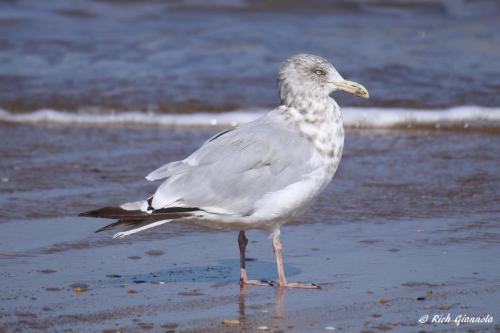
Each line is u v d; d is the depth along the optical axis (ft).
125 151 53.57
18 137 57.00
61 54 78.79
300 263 34.53
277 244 32.32
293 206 31.78
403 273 32.89
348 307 29.43
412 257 34.78
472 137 57.57
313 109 32.60
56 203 42.09
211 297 30.45
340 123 32.89
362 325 27.78
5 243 36.11
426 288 31.19
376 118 61.98
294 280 32.50
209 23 90.17
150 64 75.41
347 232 38.32
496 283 31.58
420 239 37.09
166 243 36.99
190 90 67.92
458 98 64.90
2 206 41.34
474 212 41.11
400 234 37.86
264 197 31.35
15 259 34.14
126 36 85.25
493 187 45.50
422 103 64.23
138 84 69.82
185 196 30.81
